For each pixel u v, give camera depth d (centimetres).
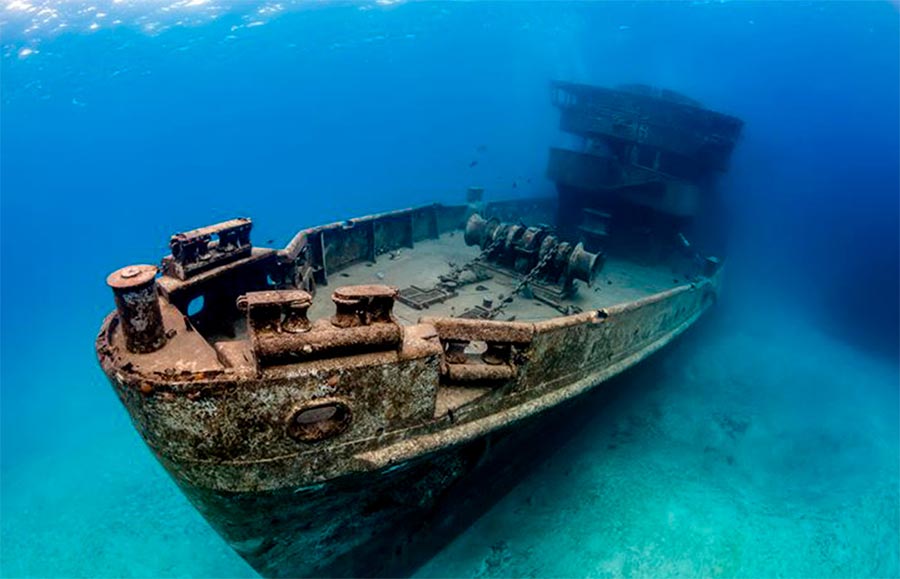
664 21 3838
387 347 392
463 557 762
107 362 371
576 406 749
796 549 791
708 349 1441
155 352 380
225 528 458
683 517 838
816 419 1127
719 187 1684
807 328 1662
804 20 3125
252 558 521
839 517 849
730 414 1127
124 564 851
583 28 4772
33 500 1010
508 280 966
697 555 774
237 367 350
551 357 581
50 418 1372
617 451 980
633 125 1192
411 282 952
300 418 432
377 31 5259
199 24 4097
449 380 492
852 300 1870
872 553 788
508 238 977
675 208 1159
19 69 3678
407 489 540
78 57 3881
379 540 616
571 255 877
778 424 1103
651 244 1249
